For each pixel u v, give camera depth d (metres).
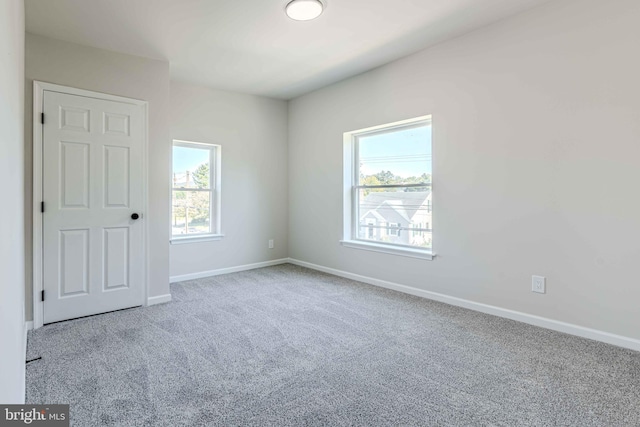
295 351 2.36
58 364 2.18
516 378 2.00
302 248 5.15
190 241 4.41
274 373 2.07
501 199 2.94
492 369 2.10
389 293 3.74
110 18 2.69
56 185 2.93
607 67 2.38
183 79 4.19
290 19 2.78
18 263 1.51
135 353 2.34
